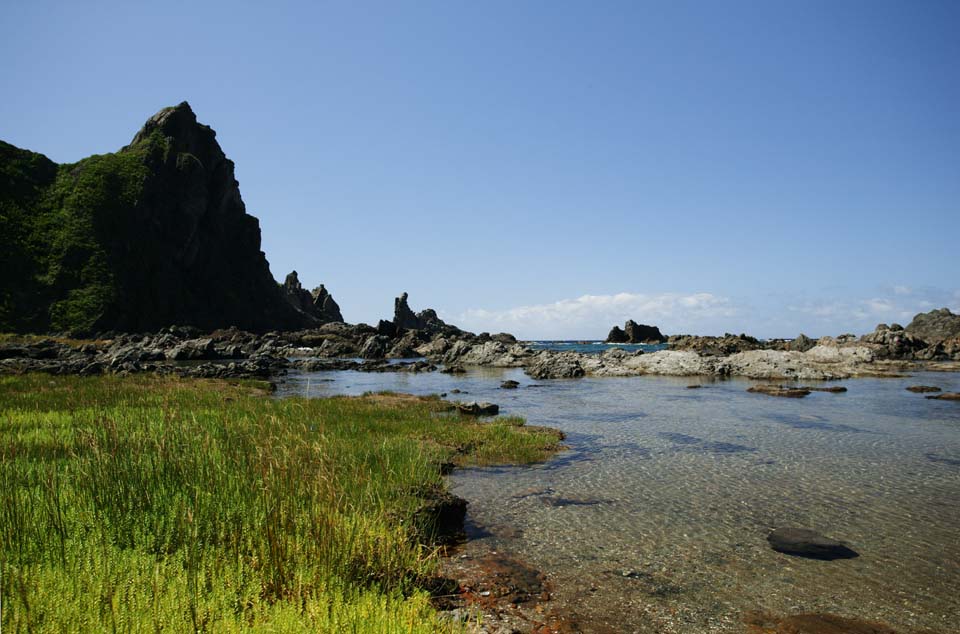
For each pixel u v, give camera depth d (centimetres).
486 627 719
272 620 564
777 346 10006
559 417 2694
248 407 2245
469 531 1095
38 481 971
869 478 1521
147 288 10650
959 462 1714
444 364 7781
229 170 13188
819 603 806
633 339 15950
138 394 2708
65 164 12138
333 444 1452
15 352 5566
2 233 9800
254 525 809
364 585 724
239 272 13175
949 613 781
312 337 11138
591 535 1075
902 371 5669
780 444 2003
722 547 1018
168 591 604
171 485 951
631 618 757
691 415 2761
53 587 582
